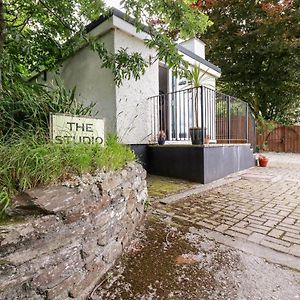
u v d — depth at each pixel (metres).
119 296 1.33
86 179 1.43
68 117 1.75
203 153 4.17
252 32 11.02
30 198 1.11
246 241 1.98
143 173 2.61
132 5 2.82
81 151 1.55
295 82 11.32
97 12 3.42
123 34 4.48
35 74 5.07
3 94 1.91
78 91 5.33
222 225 2.33
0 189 1.10
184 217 2.55
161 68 5.96
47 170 1.25
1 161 1.19
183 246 1.91
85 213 1.35
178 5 2.83
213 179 4.45
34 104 1.89
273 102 12.67
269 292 1.34
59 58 4.20
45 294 1.08
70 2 3.22
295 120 13.38
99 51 3.46
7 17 3.29
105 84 4.64
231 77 12.48
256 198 3.29
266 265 1.62
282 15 10.30
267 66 11.67
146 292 1.36
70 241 1.23
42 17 3.48
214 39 11.72
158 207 2.90
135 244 1.94
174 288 1.39
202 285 1.41
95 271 1.42
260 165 6.68
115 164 1.88
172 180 4.45
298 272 1.54
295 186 4.05
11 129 1.63
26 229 1.01
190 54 5.92
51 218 1.13
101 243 1.50
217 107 5.94
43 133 1.64
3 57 2.28
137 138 4.86
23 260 1.00
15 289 0.97
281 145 11.91
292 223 2.35
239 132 6.63
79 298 1.27
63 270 1.18
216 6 11.15
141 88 4.90
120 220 1.79
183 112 5.66
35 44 3.58
